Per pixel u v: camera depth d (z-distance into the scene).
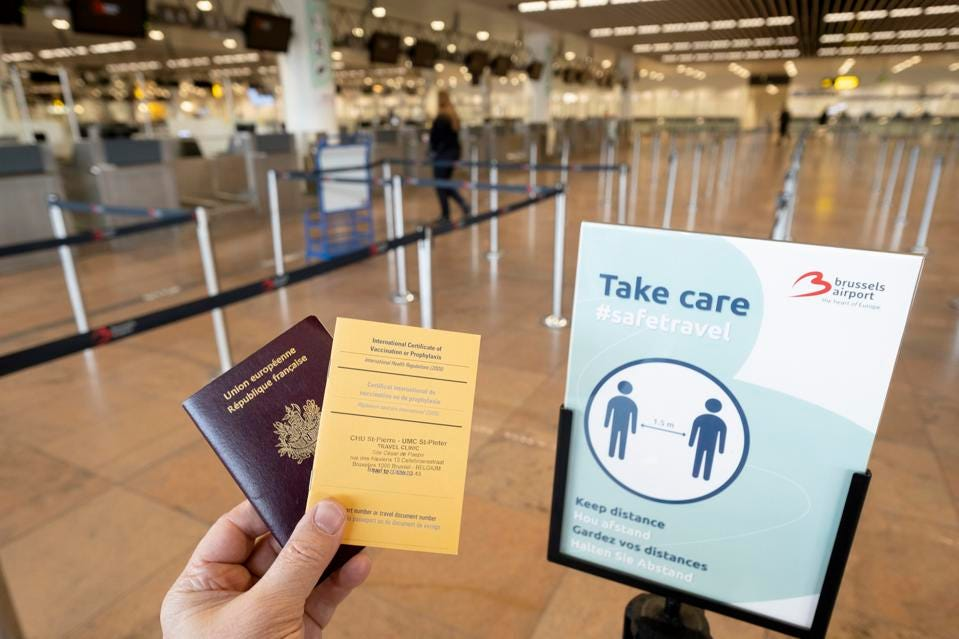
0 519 2.06
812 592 0.80
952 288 4.46
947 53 22.27
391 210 5.99
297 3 8.82
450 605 1.71
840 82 28.53
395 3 11.48
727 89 32.31
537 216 7.59
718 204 8.34
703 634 0.95
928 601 1.70
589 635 1.61
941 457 2.38
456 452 0.66
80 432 2.61
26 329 3.89
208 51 16.98
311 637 0.74
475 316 4.04
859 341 0.69
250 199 7.77
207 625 0.62
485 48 18.52
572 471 0.89
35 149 5.56
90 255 5.91
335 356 0.64
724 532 0.82
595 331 0.82
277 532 0.65
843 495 0.75
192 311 1.93
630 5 11.88
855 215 7.21
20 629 1.19
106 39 14.07
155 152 6.80
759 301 0.73
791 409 0.74
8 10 6.05
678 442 0.81
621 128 23.44
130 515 2.08
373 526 0.65
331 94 9.38
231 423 0.65
